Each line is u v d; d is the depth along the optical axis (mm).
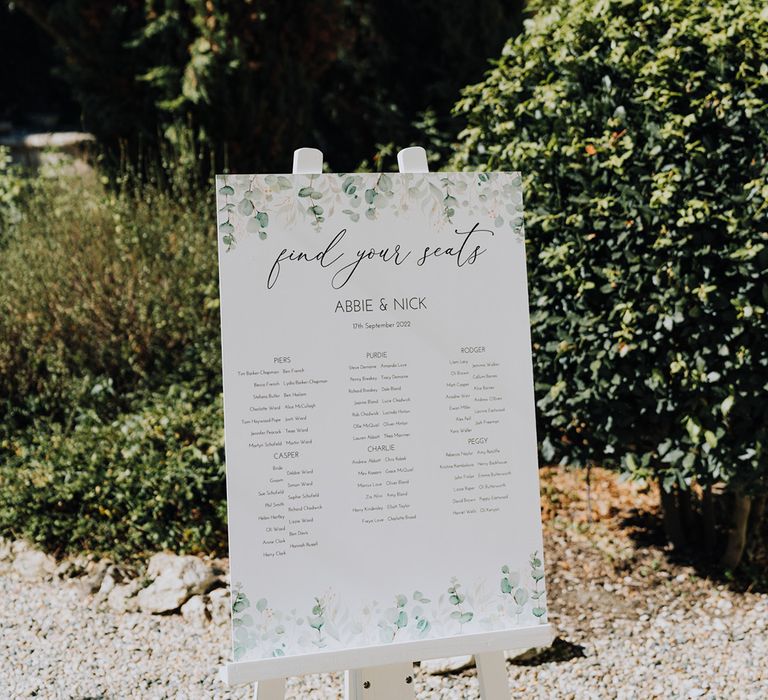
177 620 3684
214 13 6191
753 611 3654
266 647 2076
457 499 2213
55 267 5340
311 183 2193
